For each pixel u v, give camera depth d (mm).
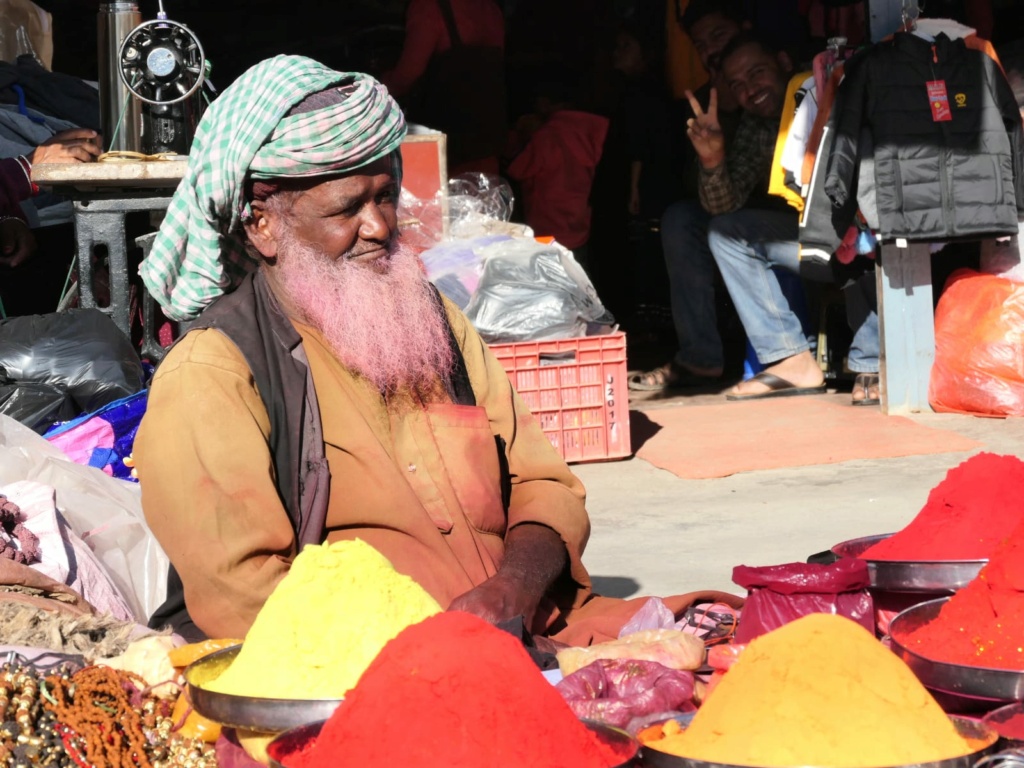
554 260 8805
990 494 3365
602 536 6852
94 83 10297
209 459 3303
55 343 6582
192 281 3781
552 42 14648
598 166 14164
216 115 3549
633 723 2613
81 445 6020
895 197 8906
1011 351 9172
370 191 3555
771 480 7910
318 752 2195
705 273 11094
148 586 4848
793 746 2121
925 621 3027
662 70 13586
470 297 8570
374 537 3479
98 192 7074
